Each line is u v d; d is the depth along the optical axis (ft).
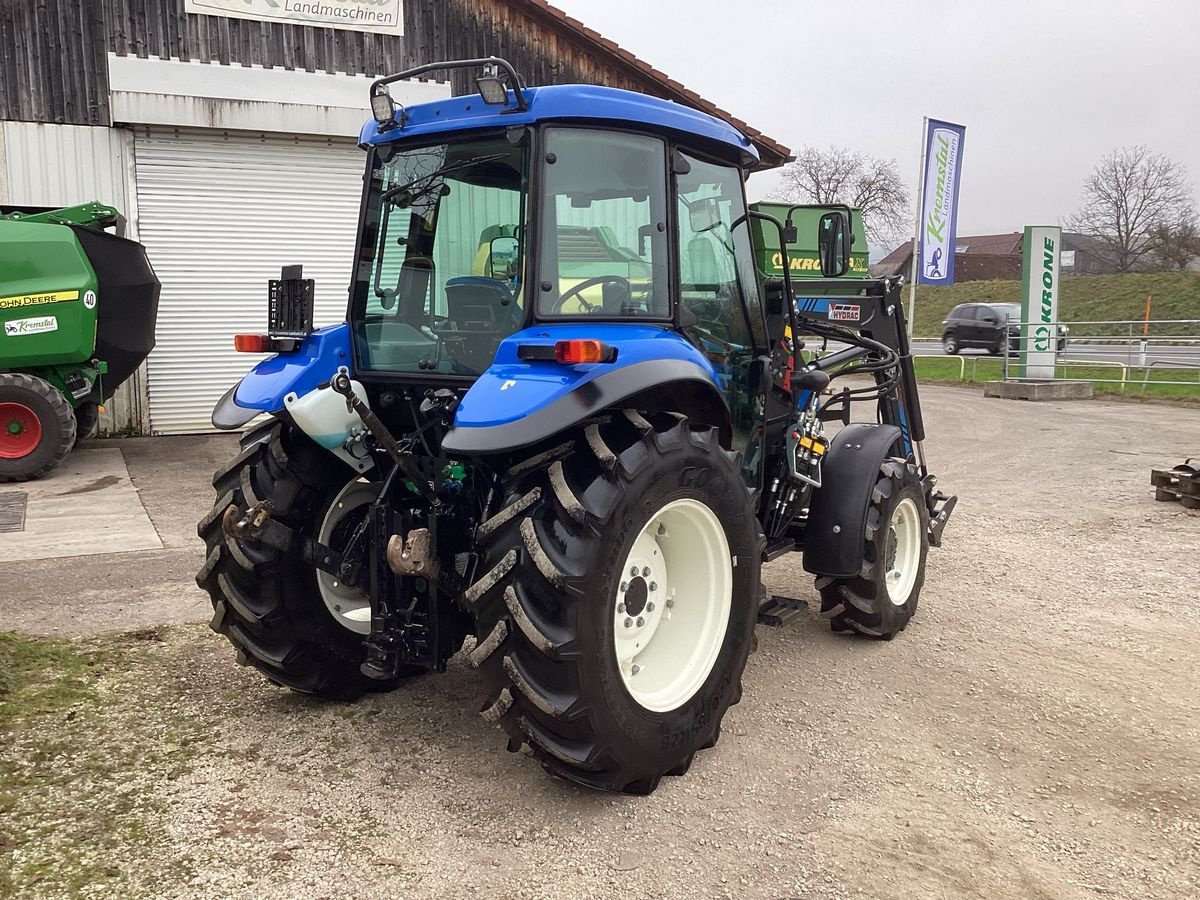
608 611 9.11
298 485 11.44
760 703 12.44
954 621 15.80
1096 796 10.01
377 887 8.26
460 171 10.62
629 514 9.22
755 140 45.14
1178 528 22.21
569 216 10.07
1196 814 9.64
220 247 37.83
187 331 37.70
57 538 21.40
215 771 10.34
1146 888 8.40
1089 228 179.93
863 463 14.25
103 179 35.78
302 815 9.44
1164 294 112.68
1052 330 54.39
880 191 173.17
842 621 14.62
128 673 13.16
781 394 14.10
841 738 11.38
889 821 9.49
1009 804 9.84
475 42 40.16
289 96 37.32
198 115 36.09
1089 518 23.40
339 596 12.07
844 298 18.44
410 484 10.94
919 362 82.02
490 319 10.32
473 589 9.05
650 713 9.68
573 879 8.45
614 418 9.96
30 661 13.43
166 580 18.02
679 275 11.06
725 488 10.51
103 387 31.09
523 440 8.42
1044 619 15.88
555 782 10.23
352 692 12.30
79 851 8.68
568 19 40.75
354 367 11.69
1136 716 11.98
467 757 10.80
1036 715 12.03
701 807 9.75
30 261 28.07
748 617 10.99
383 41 38.73
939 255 50.75
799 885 8.39
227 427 10.72
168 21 35.50
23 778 10.07
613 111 10.13
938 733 11.53
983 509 24.62
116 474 29.40
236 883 8.25
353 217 39.86
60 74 34.73
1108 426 40.88
